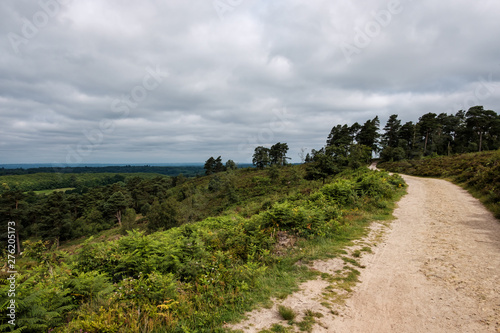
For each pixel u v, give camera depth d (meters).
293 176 46.53
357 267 6.93
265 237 9.27
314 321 4.43
